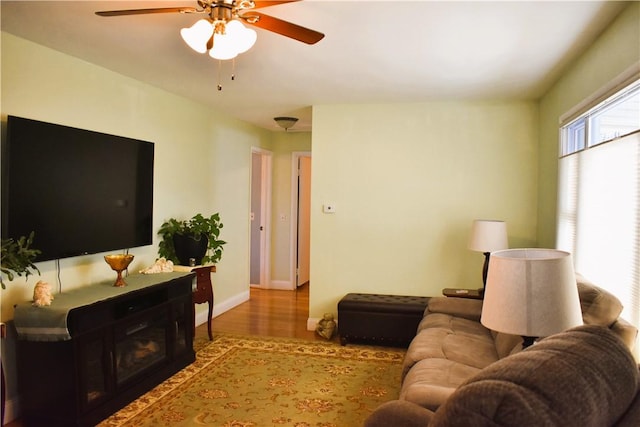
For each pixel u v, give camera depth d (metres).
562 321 1.60
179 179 4.47
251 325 4.95
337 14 2.39
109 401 2.85
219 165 5.29
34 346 2.67
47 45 2.96
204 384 3.33
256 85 3.92
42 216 2.84
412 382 2.30
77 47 3.00
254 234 7.14
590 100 2.78
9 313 2.78
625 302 2.29
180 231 4.16
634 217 2.20
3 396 2.33
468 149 4.45
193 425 2.73
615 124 2.58
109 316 2.86
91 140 3.22
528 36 2.68
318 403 3.03
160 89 4.14
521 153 4.34
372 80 3.70
